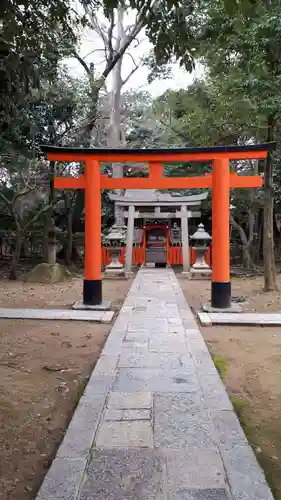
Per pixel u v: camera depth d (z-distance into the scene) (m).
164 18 3.57
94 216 7.42
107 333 5.73
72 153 7.33
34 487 2.29
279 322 6.09
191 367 4.16
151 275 12.92
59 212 16.19
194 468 2.35
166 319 6.48
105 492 2.13
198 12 7.26
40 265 11.53
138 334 5.52
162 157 7.30
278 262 16.47
